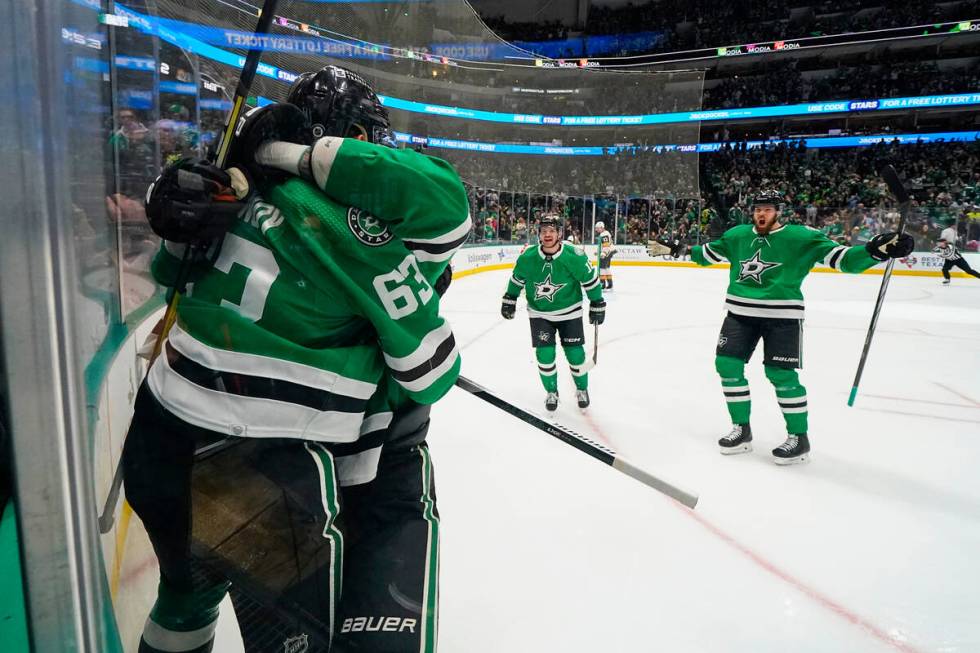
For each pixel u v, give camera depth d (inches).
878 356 240.8
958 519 105.8
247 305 31.8
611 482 115.4
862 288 470.6
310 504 33.3
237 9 55.4
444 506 103.3
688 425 155.6
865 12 802.8
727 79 903.7
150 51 50.8
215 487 32.6
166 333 34.9
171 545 34.1
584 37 790.5
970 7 759.7
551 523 98.7
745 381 136.8
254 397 31.5
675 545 93.3
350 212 32.4
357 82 38.2
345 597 35.9
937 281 522.3
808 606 78.8
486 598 77.4
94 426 25.5
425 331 35.0
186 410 31.4
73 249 17.7
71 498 18.7
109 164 40.1
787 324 129.9
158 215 30.0
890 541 97.4
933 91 817.5
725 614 76.4
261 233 32.4
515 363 221.3
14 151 16.2
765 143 912.3
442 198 34.0
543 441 136.1
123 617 37.2
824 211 611.8
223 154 33.4
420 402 37.7
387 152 32.5
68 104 18.9
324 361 33.1
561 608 76.0
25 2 15.8
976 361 232.5
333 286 32.8
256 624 35.8
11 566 31.8
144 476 32.8
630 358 231.6
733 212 666.2
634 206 655.8
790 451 129.2
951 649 71.3
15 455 17.8
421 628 35.0
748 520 103.1
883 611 78.2
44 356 17.5
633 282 504.1
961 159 831.1
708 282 505.0
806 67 880.3
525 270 160.4
